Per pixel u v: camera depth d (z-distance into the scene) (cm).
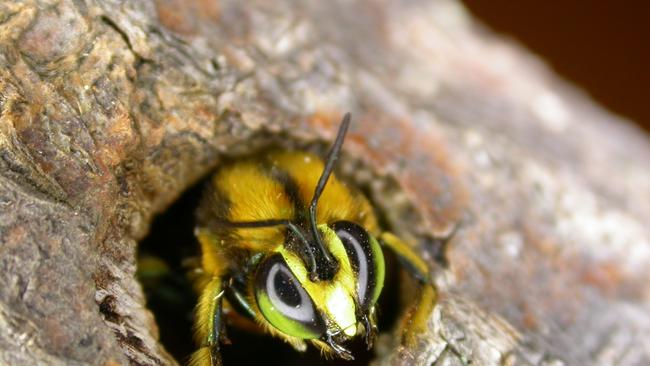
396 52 10
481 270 9
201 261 9
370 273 9
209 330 9
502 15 14
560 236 10
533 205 10
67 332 8
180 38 9
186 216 10
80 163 9
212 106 9
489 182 10
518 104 11
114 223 9
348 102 10
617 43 14
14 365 8
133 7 9
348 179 10
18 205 8
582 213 10
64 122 9
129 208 9
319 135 9
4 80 8
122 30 9
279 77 9
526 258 9
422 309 9
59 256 8
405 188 9
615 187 10
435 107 10
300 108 9
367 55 10
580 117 11
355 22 10
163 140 9
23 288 8
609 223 10
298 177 9
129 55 9
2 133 8
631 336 9
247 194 9
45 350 8
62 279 8
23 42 9
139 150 9
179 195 10
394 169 10
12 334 8
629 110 15
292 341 9
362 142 10
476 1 14
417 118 10
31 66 9
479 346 9
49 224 8
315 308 9
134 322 9
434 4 11
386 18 11
